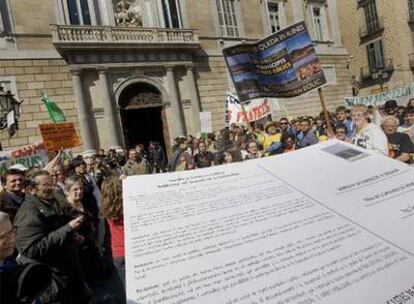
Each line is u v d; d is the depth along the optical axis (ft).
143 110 63.26
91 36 55.36
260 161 5.56
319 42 87.10
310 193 4.92
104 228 16.55
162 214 4.49
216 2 71.56
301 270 3.86
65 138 26.81
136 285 3.70
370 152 5.74
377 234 4.32
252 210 4.63
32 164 28.22
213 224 4.38
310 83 18.44
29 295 4.51
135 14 64.13
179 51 63.57
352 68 115.65
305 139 24.67
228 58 19.62
